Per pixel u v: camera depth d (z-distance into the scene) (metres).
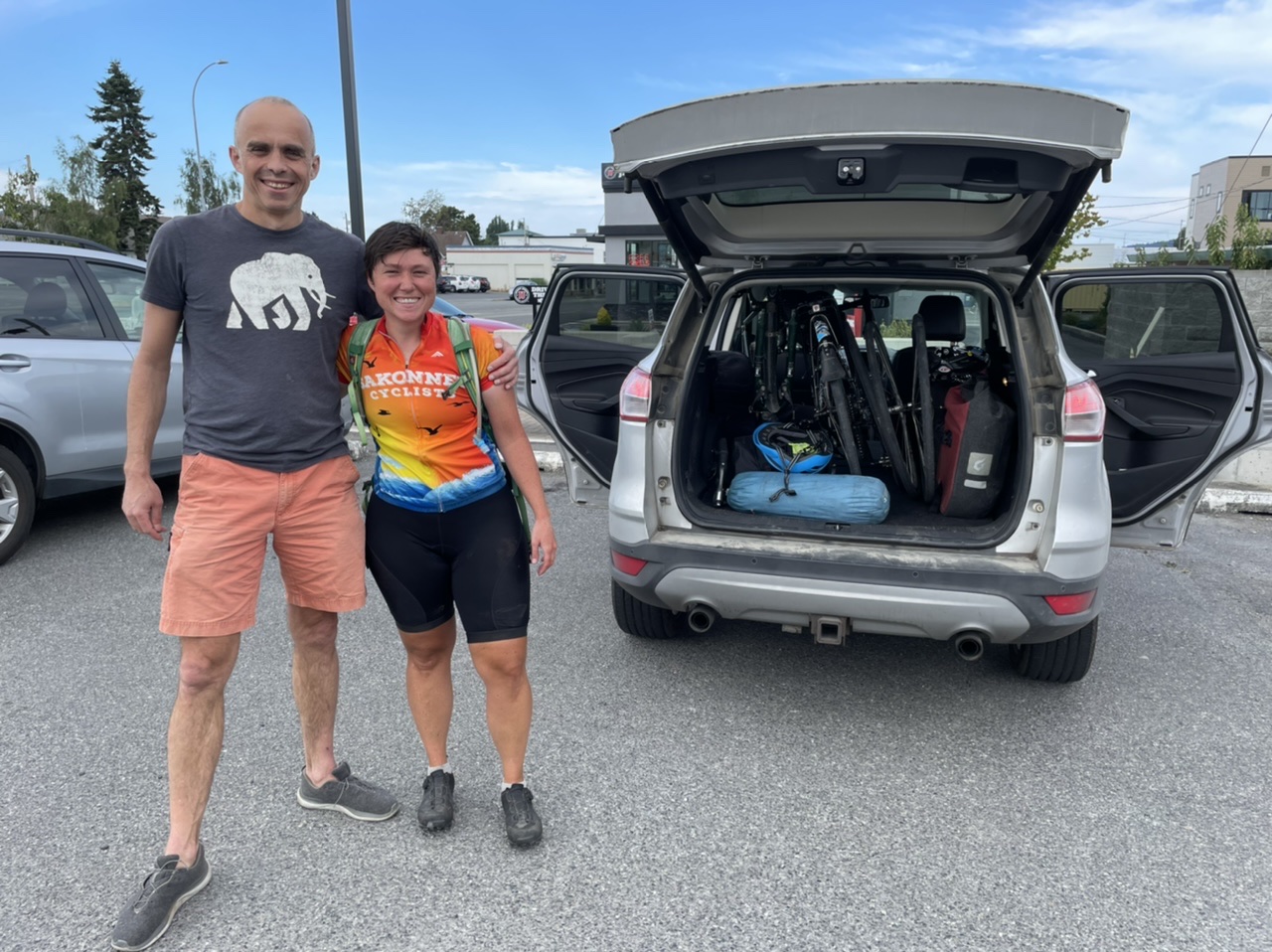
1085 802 2.65
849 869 2.32
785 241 3.27
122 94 55.12
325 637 2.45
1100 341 3.87
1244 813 2.59
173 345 2.20
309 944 2.04
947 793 2.69
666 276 4.52
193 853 2.14
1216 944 2.06
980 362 3.60
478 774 2.77
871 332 3.66
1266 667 3.62
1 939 2.04
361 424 2.24
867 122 2.33
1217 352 3.47
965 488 3.20
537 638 3.83
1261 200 51.72
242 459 2.14
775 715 3.16
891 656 3.68
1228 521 5.94
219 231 2.13
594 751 2.90
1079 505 2.71
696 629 3.07
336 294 2.24
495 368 2.28
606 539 5.30
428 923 2.11
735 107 2.42
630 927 2.10
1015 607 2.70
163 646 3.69
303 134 2.10
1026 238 3.01
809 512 3.12
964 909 2.17
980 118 2.29
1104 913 2.16
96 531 5.32
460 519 2.31
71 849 2.37
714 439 3.62
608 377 4.53
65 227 34.19
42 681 3.36
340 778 2.57
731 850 2.40
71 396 4.82
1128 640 3.89
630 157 2.62
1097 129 2.31
